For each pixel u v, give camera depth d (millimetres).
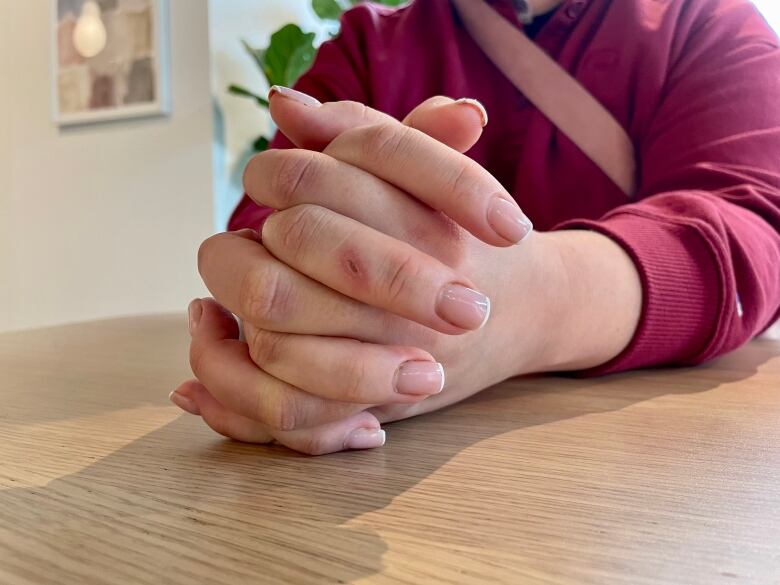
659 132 428
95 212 1289
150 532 129
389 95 505
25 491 156
